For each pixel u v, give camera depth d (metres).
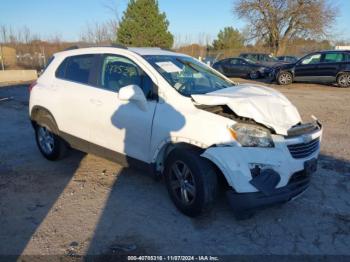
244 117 3.32
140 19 27.14
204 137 3.31
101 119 4.28
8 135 6.87
